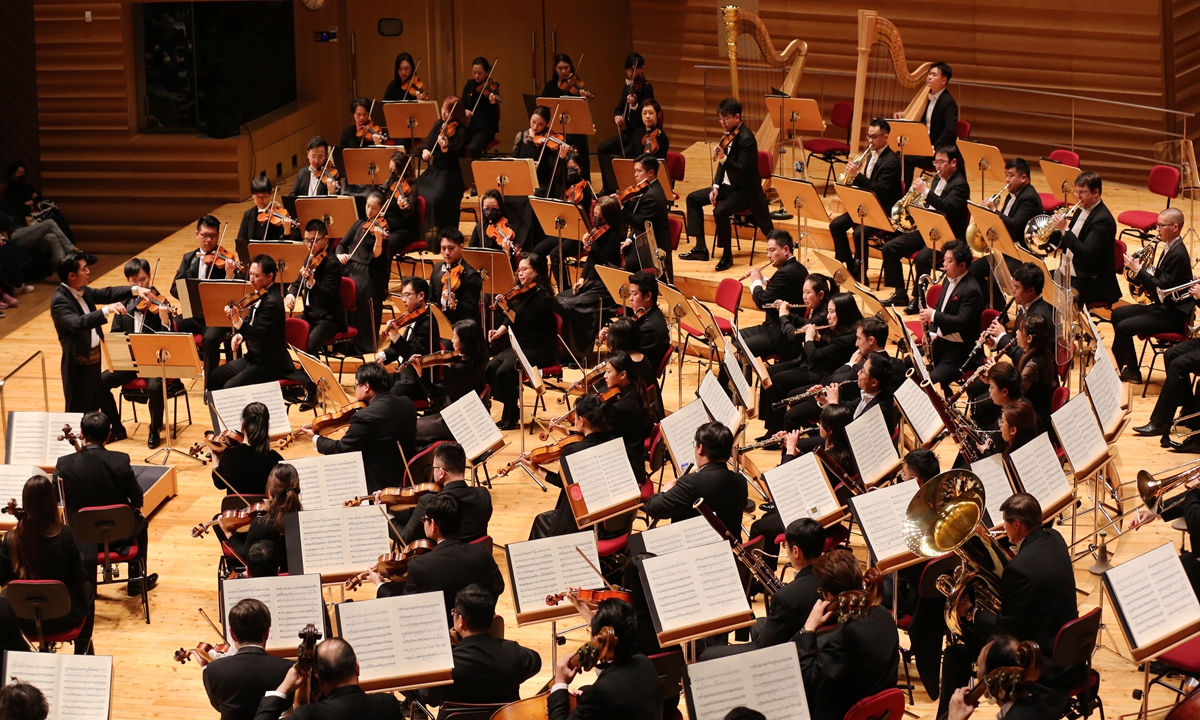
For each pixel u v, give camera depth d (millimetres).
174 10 16375
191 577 8234
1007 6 14859
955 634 6441
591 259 11117
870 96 15250
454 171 13156
